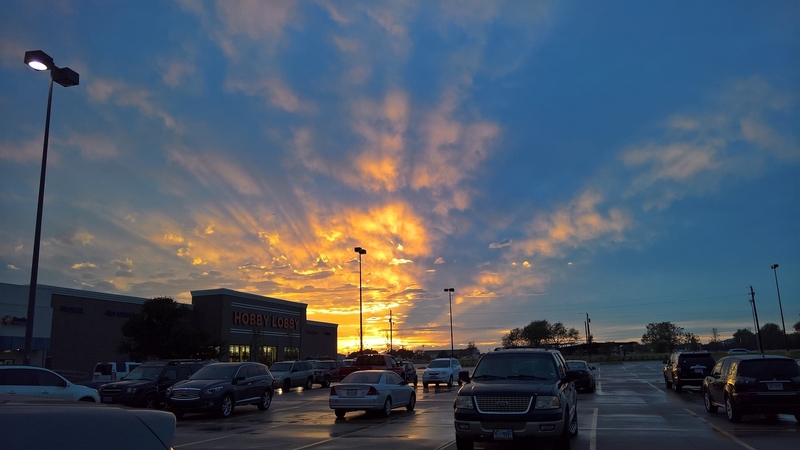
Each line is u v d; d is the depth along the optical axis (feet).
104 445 8.15
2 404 8.51
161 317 125.59
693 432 46.78
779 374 50.88
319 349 238.68
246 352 183.42
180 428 55.36
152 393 71.97
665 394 88.38
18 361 118.73
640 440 42.83
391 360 104.27
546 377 39.96
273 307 200.13
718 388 57.11
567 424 37.45
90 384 93.61
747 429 48.21
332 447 42.22
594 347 306.96
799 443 40.60
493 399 36.40
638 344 364.99
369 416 63.57
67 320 131.95
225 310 174.91
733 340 370.94
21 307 119.03
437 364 123.44
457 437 37.32
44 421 7.78
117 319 143.84
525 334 318.04
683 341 328.49
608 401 76.89
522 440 35.81
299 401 87.35
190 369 79.10
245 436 48.98
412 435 47.93
